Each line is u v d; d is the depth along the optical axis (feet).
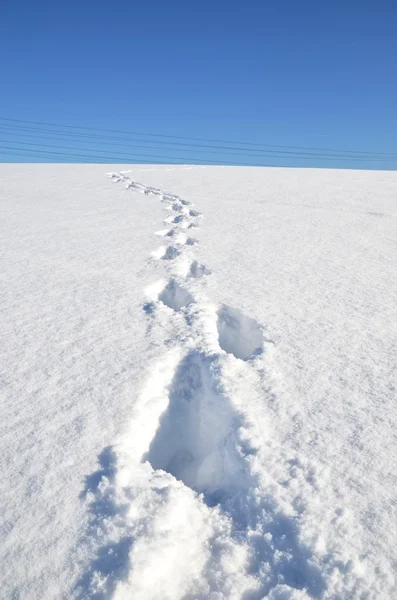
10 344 10.87
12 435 7.68
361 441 7.48
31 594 5.12
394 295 14.08
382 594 5.13
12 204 31.19
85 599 5.06
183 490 6.69
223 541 5.98
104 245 20.06
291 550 5.68
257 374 9.46
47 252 18.85
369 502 6.29
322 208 29.76
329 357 10.20
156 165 68.18
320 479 6.68
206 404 9.25
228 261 17.61
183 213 27.58
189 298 14.14
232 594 5.34
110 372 9.56
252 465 6.95
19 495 6.45
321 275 15.92
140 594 5.21
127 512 6.01
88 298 13.82
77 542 5.73
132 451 7.54
